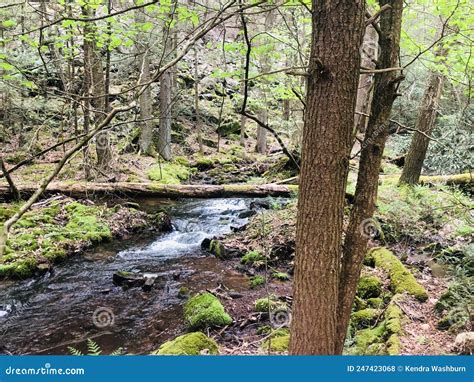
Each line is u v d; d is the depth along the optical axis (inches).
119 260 277.4
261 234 292.5
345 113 87.2
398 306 176.6
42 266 251.3
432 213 283.1
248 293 224.7
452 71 233.9
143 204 388.8
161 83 557.0
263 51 206.1
